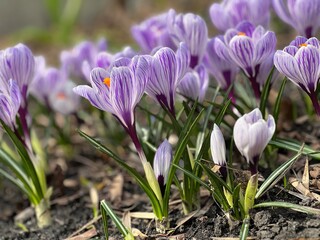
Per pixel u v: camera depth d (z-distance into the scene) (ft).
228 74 1.69
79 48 2.11
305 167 1.52
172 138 2.03
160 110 1.83
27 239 1.75
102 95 1.39
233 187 1.45
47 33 4.04
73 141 2.34
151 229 1.58
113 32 4.04
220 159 1.42
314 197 1.49
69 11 4.02
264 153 1.65
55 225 1.80
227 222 1.49
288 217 1.45
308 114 1.92
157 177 1.48
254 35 1.53
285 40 2.85
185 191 1.56
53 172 2.04
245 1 1.70
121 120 1.43
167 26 1.72
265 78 1.59
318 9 1.60
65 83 2.16
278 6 1.67
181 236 1.51
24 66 1.63
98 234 1.65
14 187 2.09
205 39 1.63
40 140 2.43
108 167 2.07
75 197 1.93
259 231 1.43
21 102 1.67
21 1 4.66
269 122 1.36
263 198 1.51
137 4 4.34
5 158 1.75
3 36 4.61
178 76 1.46
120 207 1.79
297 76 1.41
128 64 1.42
